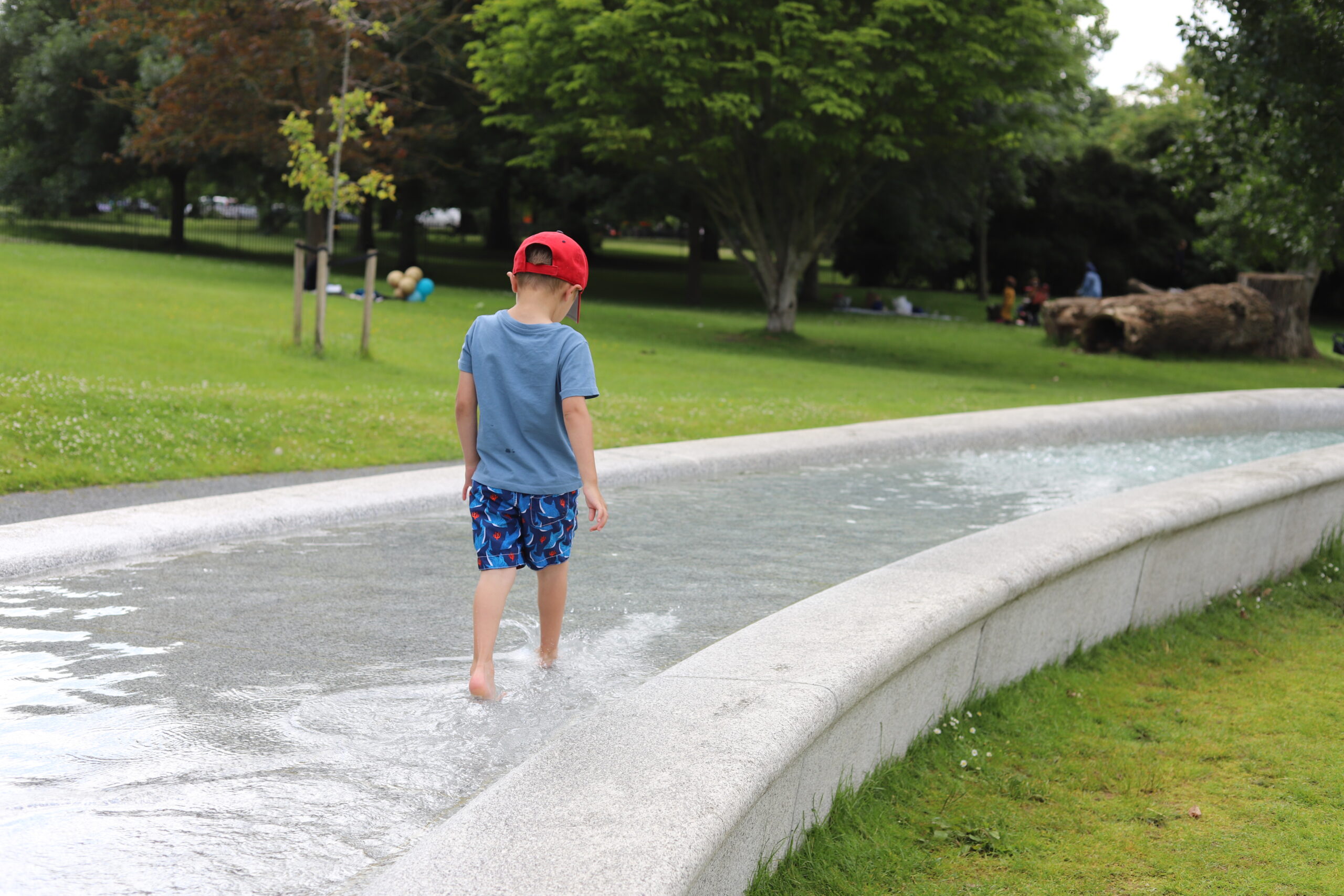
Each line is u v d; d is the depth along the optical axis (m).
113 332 15.23
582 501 7.06
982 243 41.72
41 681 3.50
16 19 37.56
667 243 78.81
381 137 27.03
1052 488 8.47
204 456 8.69
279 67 26.20
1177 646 5.59
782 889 2.88
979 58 20.91
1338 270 43.03
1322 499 7.37
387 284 27.83
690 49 21.64
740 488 7.80
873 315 33.94
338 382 13.45
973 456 9.91
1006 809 3.64
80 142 36.00
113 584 4.70
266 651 3.92
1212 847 3.46
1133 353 25.31
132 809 2.64
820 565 5.70
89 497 7.24
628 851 2.21
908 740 3.88
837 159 23.91
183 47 27.16
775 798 2.89
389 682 3.66
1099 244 45.59
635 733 2.82
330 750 3.07
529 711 3.45
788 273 24.97
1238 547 6.51
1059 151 38.72
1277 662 5.56
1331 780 4.04
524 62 23.69
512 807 2.40
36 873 2.30
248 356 14.55
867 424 10.33
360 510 6.21
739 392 15.66
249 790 2.79
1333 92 16.67
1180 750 4.27
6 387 9.27
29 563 4.79
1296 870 3.32
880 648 3.51
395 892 2.06
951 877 3.17
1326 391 14.52
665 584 5.18
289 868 2.40
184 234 40.56
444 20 29.56
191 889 2.28
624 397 13.51
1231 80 17.58
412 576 5.09
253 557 5.30
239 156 35.69
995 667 4.53
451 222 67.50
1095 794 3.83
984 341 27.22
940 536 6.54
